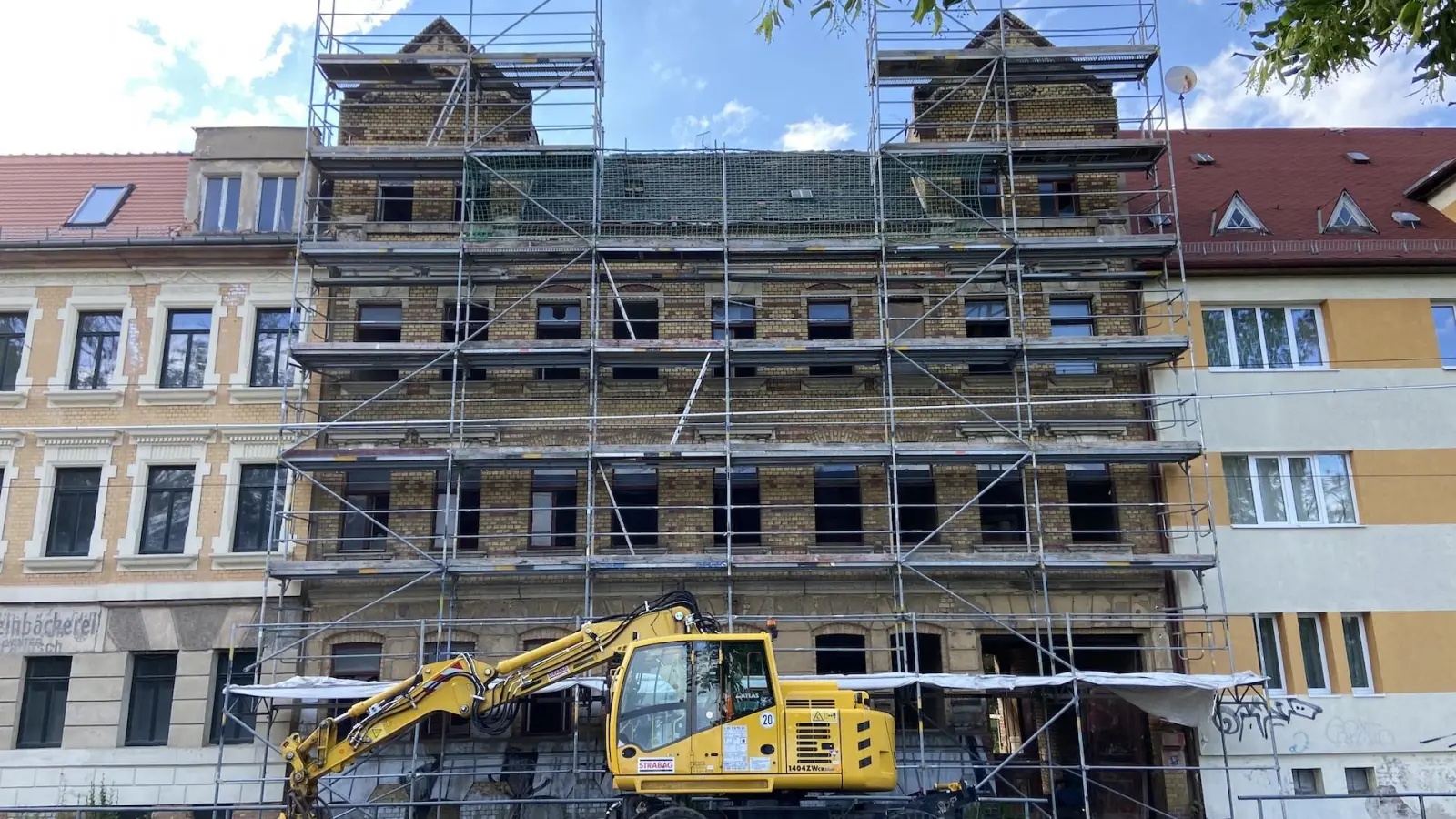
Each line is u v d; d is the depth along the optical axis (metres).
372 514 20.95
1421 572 20.92
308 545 20.64
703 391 21.36
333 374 21.36
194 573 20.73
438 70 22.69
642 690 13.75
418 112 23.45
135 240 21.84
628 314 22.09
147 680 20.59
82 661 20.39
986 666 22.55
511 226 22.06
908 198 22.66
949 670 19.88
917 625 20.19
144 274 22.31
